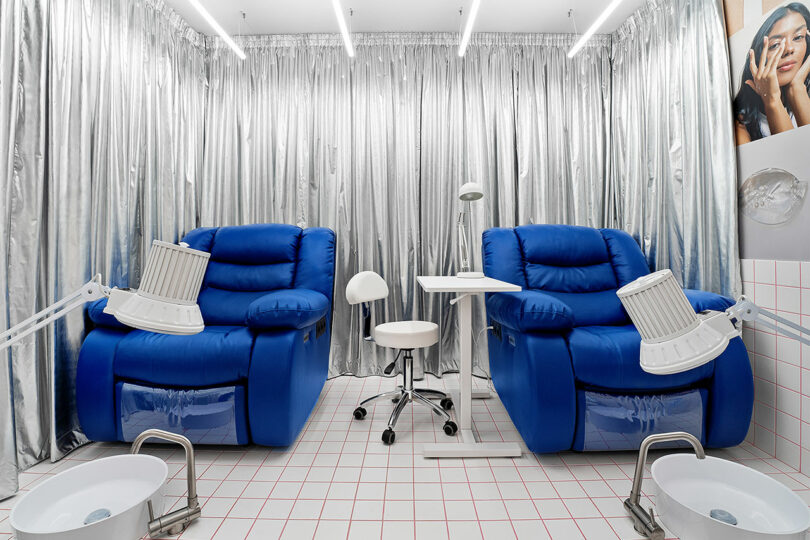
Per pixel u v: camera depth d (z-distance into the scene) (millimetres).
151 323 730
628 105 2541
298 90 2764
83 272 1751
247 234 2246
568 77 2752
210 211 2729
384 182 2750
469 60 2768
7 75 1444
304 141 2752
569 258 2146
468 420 1771
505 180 2732
